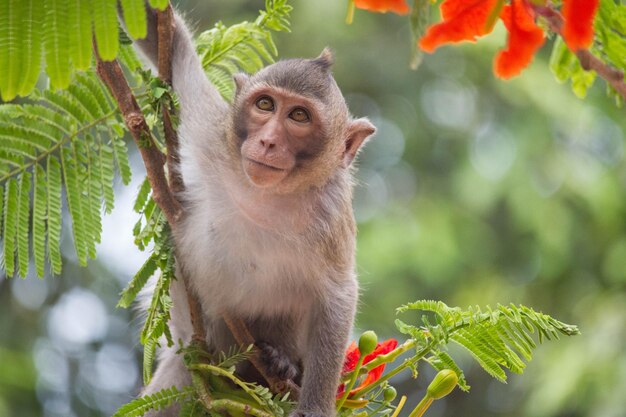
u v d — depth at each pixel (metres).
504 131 26.30
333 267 11.20
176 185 10.77
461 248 25.23
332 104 10.73
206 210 10.91
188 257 10.79
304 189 10.91
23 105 9.80
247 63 11.05
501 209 26.78
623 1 8.74
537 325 9.20
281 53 25.19
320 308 11.15
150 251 10.34
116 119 10.01
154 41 10.34
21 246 9.77
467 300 24.78
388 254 24.55
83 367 24.80
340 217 11.23
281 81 10.45
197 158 10.78
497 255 25.98
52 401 23.66
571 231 24.94
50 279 24.69
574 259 25.34
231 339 11.37
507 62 6.97
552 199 24.91
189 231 10.73
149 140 9.32
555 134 25.75
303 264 11.11
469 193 25.11
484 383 26.14
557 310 25.09
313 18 25.45
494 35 25.98
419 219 25.22
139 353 25.06
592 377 21.75
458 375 9.35
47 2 6.76
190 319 11.02
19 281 24.75
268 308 11.40
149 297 11.84
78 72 9.62
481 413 25.89
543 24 7.45
